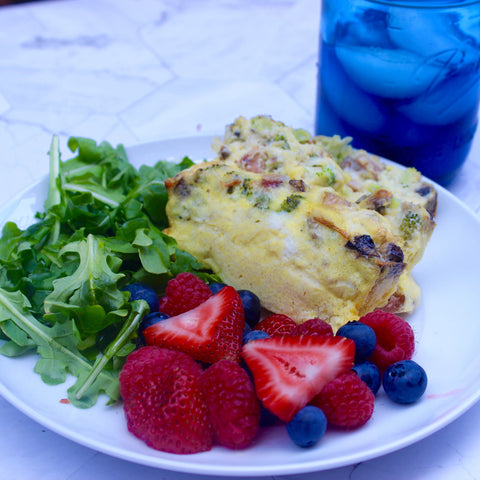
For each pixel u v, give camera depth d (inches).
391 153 20.5
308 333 15.1
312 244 16.3
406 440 13.7
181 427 13.8
